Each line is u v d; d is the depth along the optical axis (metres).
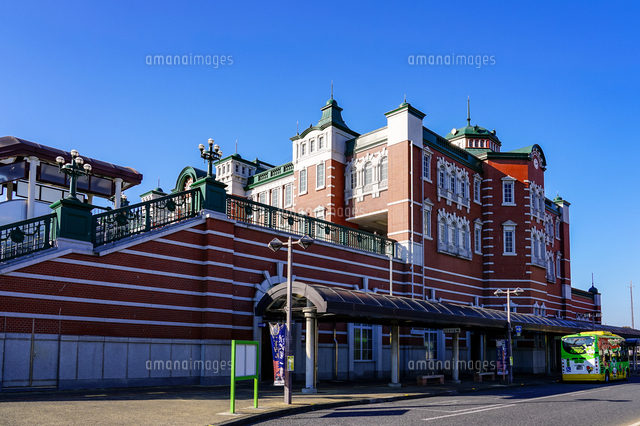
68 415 12.45
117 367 19.12
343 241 31.00
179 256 21.70
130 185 28.70
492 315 30.42
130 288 19.89
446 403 18.75
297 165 41.50
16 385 16.64
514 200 44.31
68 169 19.25
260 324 23.94
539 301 44.50
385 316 21.86
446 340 37.78
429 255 36.53
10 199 24.45
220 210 23.53
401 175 35.56
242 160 50.16
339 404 17.39
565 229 55.88
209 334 22.03
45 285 17.64
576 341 34.06
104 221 19.75
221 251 23.05
